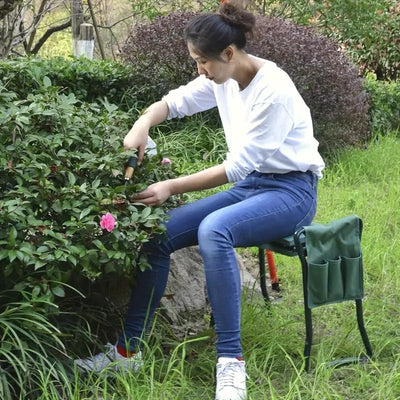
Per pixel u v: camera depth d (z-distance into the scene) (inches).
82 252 146.6
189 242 165.3
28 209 149.5
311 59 322.7
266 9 498.6
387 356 174.2
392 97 407.2
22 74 299.7
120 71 336.5
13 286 152.9
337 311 194.2
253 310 180.9
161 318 180.5
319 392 153.1
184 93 177.9
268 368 166.1
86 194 154.1
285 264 224.4
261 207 159.2
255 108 158.2
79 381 153.7
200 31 155.0
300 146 163.3
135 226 153.6
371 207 277.7
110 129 170.1
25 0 467.2
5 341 143.7
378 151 355.9
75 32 471.2
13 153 154.9
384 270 218.4
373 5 472.4
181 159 310.0
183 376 153.9
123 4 717.3
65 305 169.8
